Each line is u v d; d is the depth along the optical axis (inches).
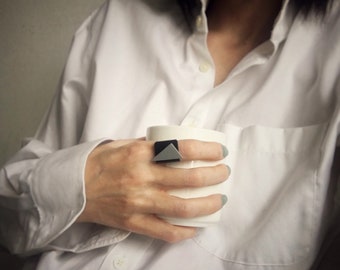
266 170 11.3
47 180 11.4
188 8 14.9
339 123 10.4
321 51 12.2
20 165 13.2
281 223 10.4
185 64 14.2
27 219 12.2
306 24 12.9
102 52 15.0
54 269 12.0
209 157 9.5
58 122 16.1
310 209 10.3
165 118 13.6
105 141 12.0
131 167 9.9
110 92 14.3
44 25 25.2
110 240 11.1
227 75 13.9
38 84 25.3
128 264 11.2
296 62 12.4
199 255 11.0
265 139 11.6
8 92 25.4
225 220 11.3
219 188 9.9
